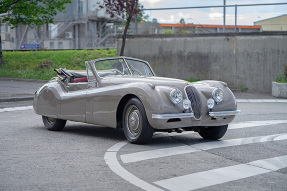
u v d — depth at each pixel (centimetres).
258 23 1917
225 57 1870
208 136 678
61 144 607
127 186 378
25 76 2138
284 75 1747
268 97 1634
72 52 2519
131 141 609
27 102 1335
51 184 383
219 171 444
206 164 476
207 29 1988
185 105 588
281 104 1380
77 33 4066
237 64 1859
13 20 2589
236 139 669
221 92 634
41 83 1969
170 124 579
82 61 2367
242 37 1845
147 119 583
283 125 847
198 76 1912
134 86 599
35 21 2622
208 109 622
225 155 531
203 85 653
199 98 619
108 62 717
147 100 576
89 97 674
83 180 399
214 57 1884
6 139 650
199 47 1902
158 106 569
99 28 4056
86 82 719
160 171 439
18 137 672
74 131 763
